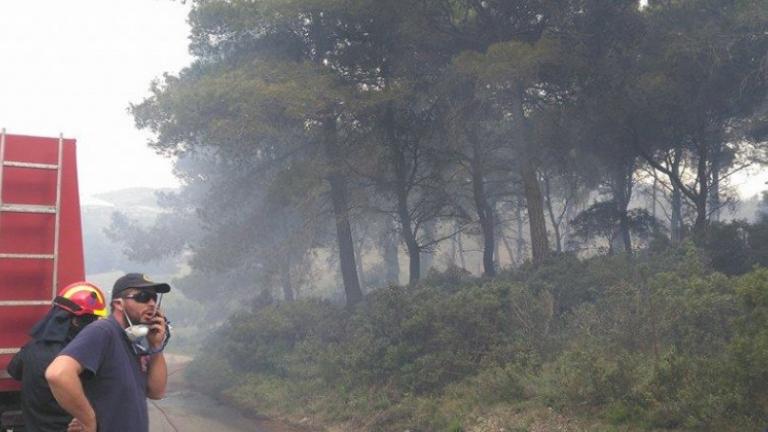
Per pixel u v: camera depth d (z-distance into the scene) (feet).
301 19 86.17
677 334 41.45
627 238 96.02
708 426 30.83
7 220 16.02
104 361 10.69
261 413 58.85
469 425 40.73
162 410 60.90
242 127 78.69
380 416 47.80
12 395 16.70
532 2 74.74
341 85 84.28
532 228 77.05
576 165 102.32
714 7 79.15
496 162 92.27
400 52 82.53
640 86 75.10
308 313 79.25
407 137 85.56
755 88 79.56
